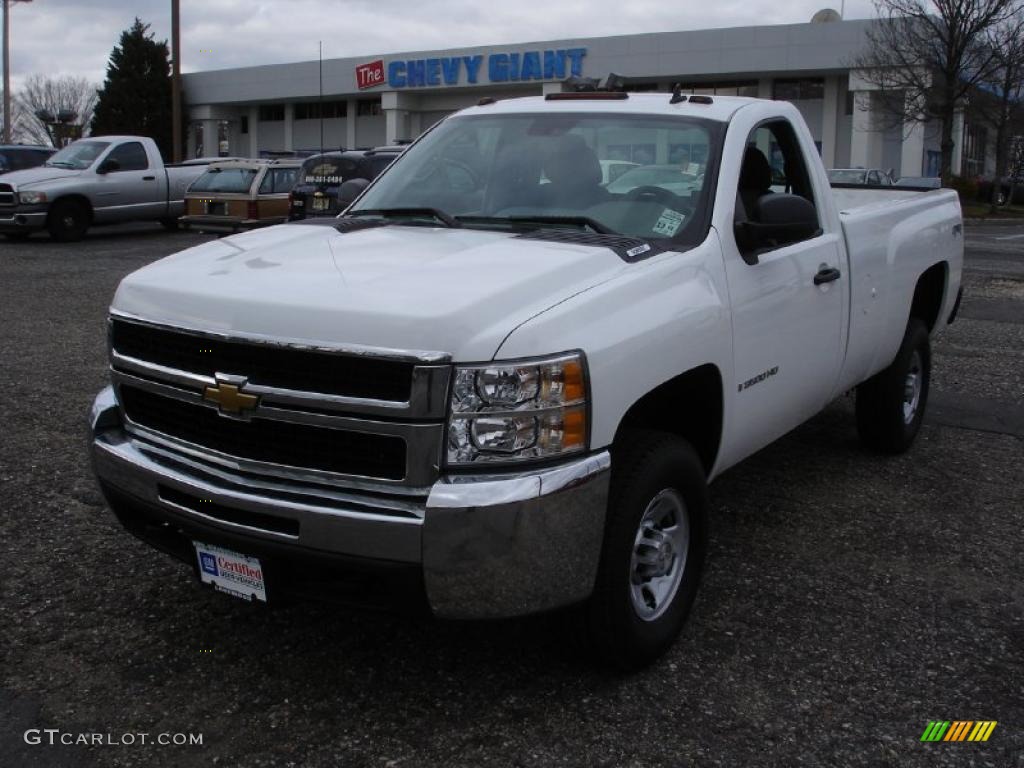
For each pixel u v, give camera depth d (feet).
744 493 17.85
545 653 11.90
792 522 16.43
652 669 11.60
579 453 9.89
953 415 23.53
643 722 10.54
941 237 20.49
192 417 10.77
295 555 9.85
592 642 10.80
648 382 10.73
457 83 145.38
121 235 70.59
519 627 12.50
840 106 128.16
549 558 9.68
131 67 195.42
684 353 11.35
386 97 153.89
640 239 12.19
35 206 62.75
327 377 9.71
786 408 14.58
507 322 9.64
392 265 11.00
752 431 13.58
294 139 178.70
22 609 12.69
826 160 129.59
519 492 9.39
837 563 14.79
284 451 10.05
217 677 11.25
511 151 14.46
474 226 13.29
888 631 12.70
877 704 11.02
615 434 10.67
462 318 9.48
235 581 10.66
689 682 11.35
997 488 18.31
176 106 101.50
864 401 19.57
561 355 9.71
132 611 12.73
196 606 12.91
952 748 10.26
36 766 9.60
